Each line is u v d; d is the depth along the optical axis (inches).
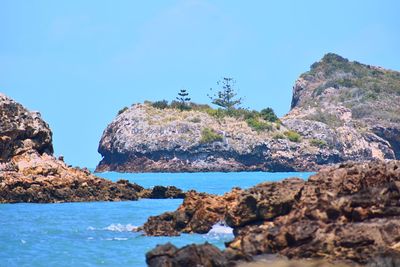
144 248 2800.2
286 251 1968.5
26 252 2790.4
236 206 2407.7
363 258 1875.0
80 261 2559.1
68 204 5305.1
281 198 2331.4
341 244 1926.7
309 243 1959.9
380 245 1911.9
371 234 1937.7
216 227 3107.8
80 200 5556.1
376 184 2290.8
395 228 1962.4
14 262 2573.8
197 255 1796.3
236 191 3223.4
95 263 2509.8
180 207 3282.5
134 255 2650.1
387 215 2103.8
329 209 2127.2
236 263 1813.5
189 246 1820.9
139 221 3981.3
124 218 4163.4
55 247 2908.5
